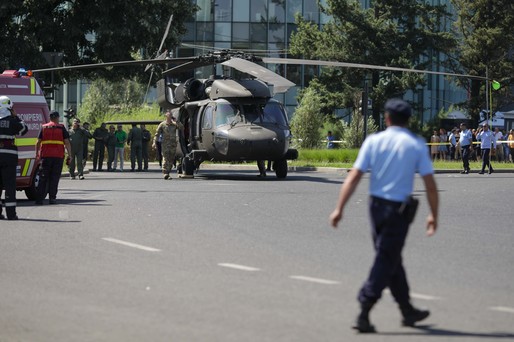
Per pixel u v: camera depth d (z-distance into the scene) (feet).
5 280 83.30
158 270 88.74
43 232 118.62
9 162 134.00
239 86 242.58
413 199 64.23
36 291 78.07
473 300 74.90
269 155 238.68
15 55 365.61
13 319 67.46
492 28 488.44
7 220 133.39
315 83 477.36
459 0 502.79
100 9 364.17
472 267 92.68
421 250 104.99
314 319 67.21
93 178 260.21
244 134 236.63
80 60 381.19
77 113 457.68
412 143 64.44
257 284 81.30
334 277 85.15
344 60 476.13
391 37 479.82
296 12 489.67
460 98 610.24
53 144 161.89
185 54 496.23
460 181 245.04
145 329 64.13
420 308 71.41
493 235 120.67
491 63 490.49
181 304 72.59
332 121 473.26
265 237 114.52
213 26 496.23
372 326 63.36
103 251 101.45
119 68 380.37
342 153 371.15
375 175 64.59
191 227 124.47
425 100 566.36
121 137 323.16
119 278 84.23
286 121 244.01
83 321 66.74
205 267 90.63
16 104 171.32
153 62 237.04
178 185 214.28
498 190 207.21
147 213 143.02
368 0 527.81
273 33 499.92
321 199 172.55
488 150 300.40
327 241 111.14
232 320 66.85
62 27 367.04
